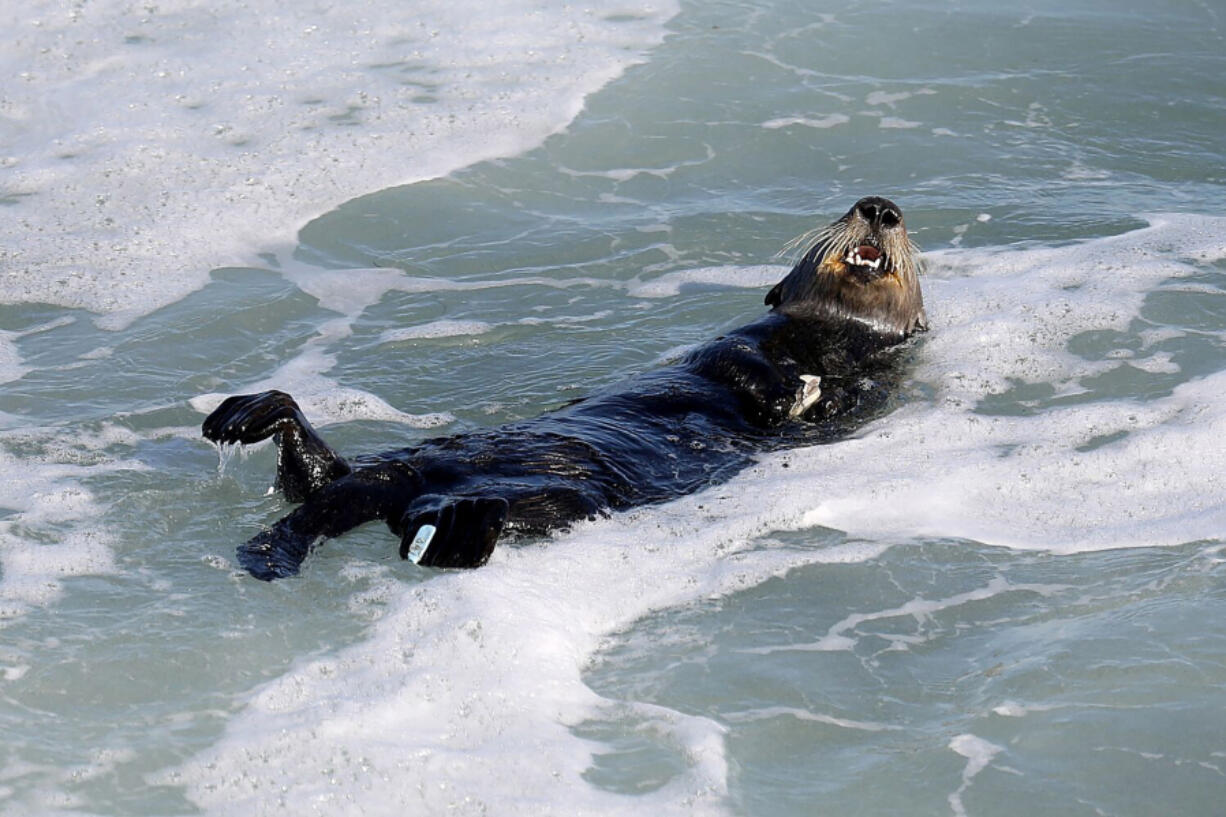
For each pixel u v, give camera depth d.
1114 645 19.86
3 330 30.48
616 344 30.38
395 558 21.73
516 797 16.88
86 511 23.05
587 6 49.53
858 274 28.50
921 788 17.22
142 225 35.53
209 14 46.75
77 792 16.83
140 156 38.81
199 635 19.89
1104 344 29.59
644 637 20.44
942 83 45.28
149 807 16.62
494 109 42.44
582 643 20.22
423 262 34.62
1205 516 23.38
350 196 37.62
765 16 49.66
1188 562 22.03
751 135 41.72
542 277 33.84
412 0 48.72
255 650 19.62
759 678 19.42
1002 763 17.59
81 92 41.94
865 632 20.52
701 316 31.69
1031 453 25.52
